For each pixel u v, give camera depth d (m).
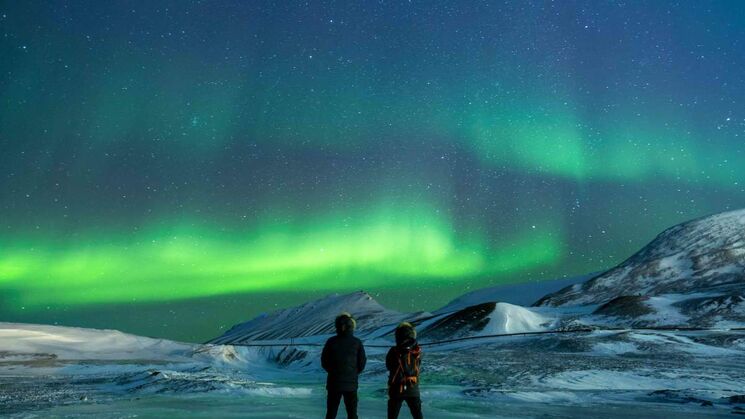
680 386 22.75
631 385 23.09
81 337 56.84
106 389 21.03
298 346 54.12
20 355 44.75
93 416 12.39
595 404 16.03
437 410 14.41
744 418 12.88
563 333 56.44
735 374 27.08
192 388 19.08
